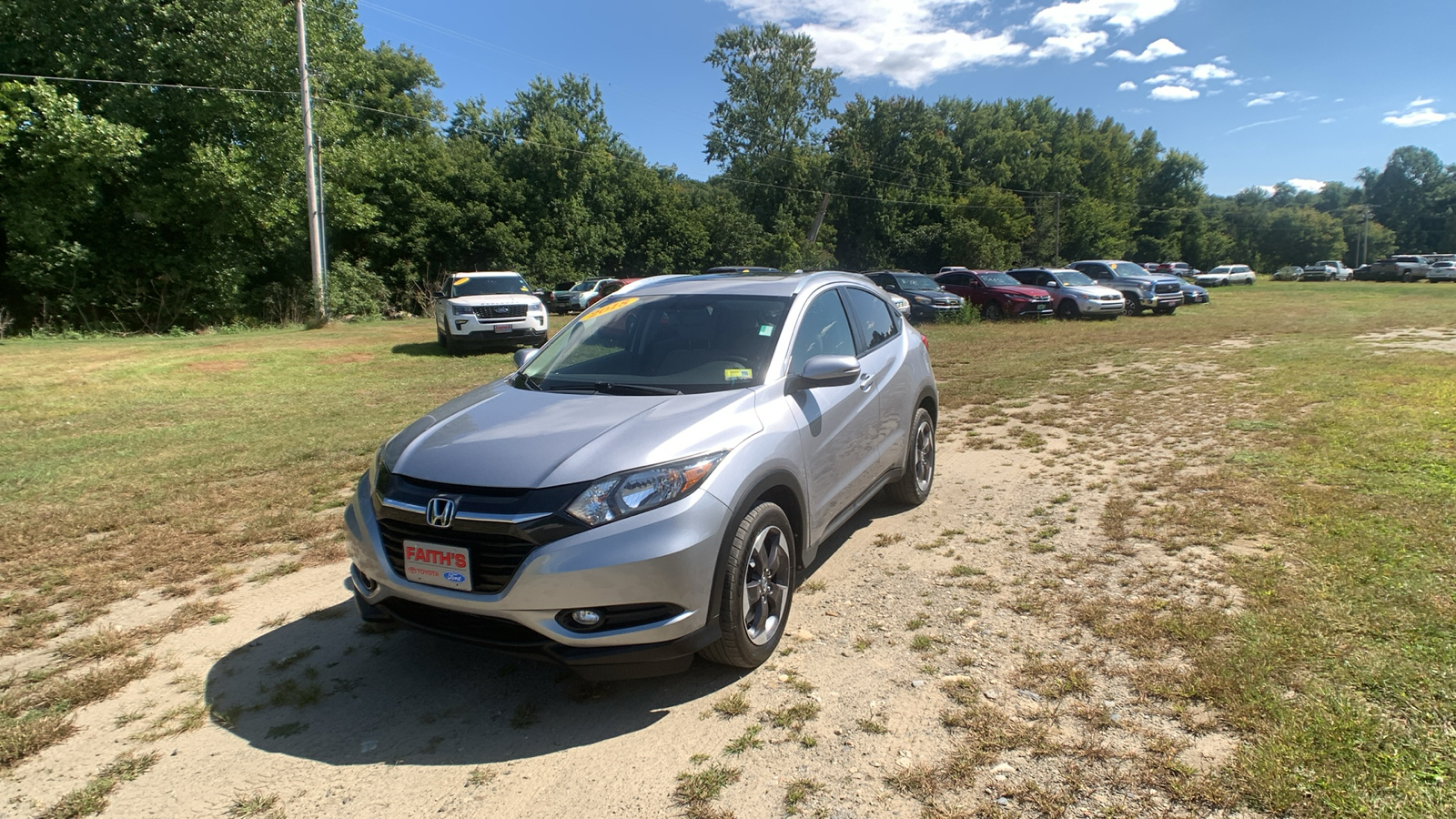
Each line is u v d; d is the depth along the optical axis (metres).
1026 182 64.44
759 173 56.72
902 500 5.19
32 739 2.78
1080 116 81.62
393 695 3.11
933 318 20.86
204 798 2.49
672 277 4.89
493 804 2.44
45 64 22.22
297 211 25.38
